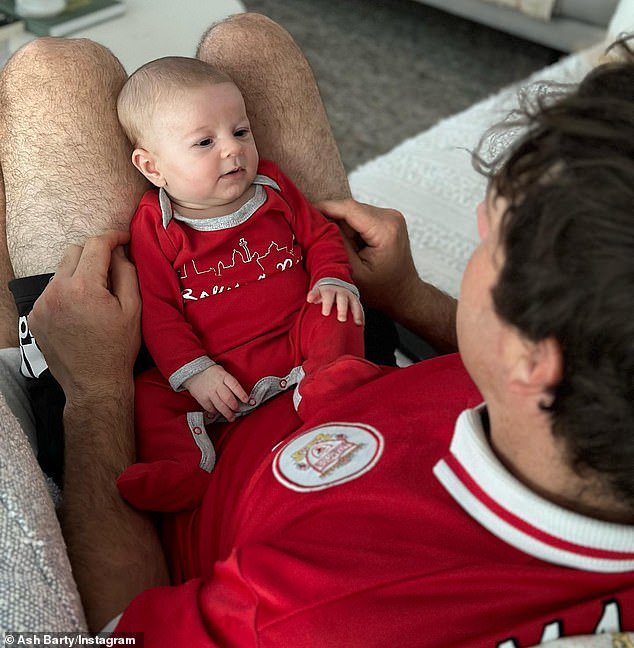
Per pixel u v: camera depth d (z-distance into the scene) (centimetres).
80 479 95
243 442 101
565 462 56
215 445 108
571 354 50
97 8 209
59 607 68
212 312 116
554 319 49
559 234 48
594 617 59
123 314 109
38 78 115
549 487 59
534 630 58
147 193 119
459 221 190
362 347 117
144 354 118
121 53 194
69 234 115
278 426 100
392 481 66
